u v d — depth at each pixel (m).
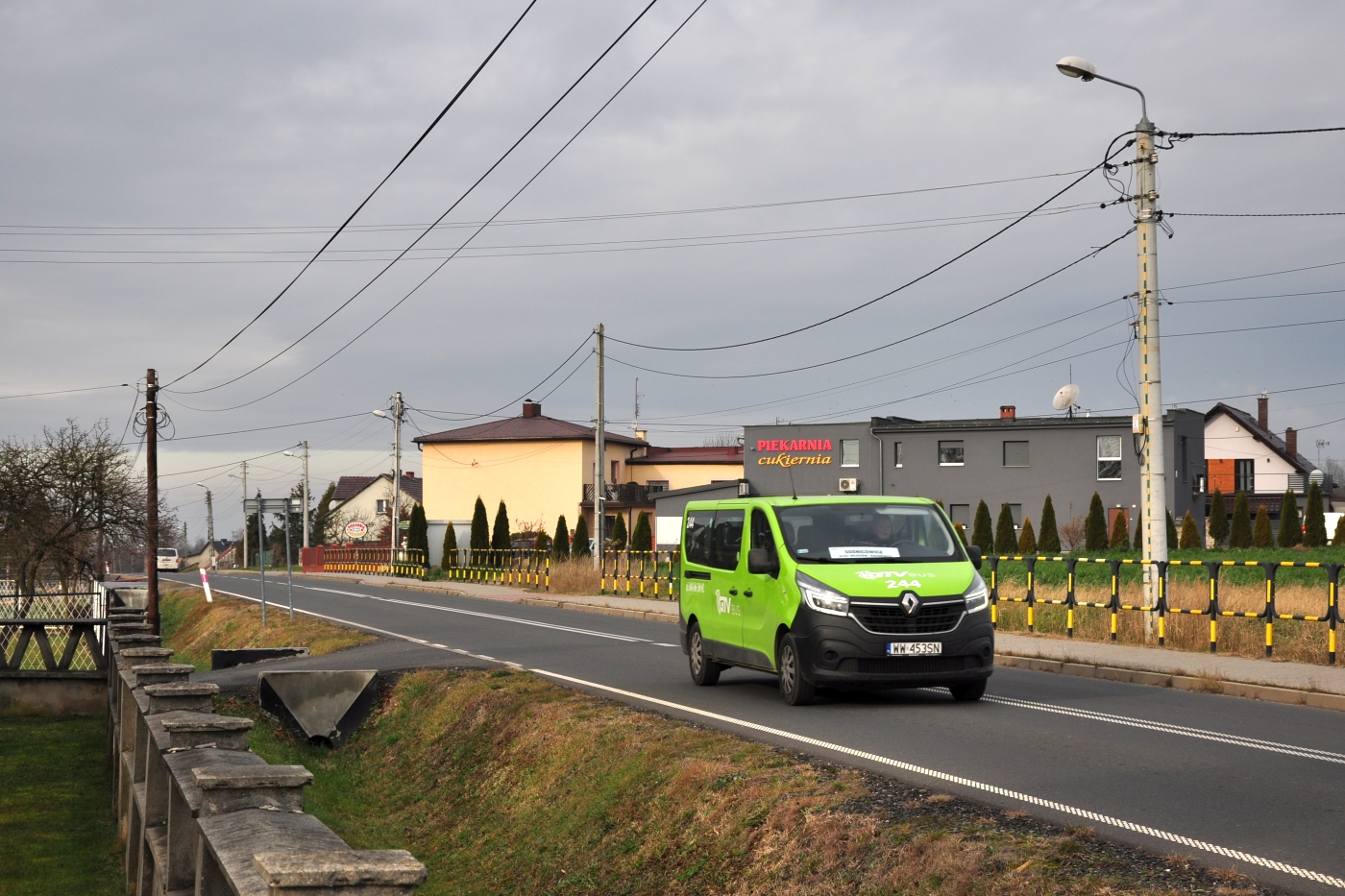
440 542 64.19
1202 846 6.04
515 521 75.25
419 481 102.19
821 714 11.21
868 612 11.31
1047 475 60.34
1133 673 14.71
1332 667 14.68
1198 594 19.41
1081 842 6.03
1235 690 13.33
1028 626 20.09
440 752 12.35
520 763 10.76
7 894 8.30
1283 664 15.15
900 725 10.43
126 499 40.34
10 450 39.62
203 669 25.22
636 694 13.05
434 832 10.48
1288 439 88.62
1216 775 8.03
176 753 4.99
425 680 14.62
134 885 7.60
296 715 13.98
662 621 27.03
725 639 13.30
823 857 6.48
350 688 14.26
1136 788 7.56
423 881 2.71
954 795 7.26
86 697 17.20
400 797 11.70
